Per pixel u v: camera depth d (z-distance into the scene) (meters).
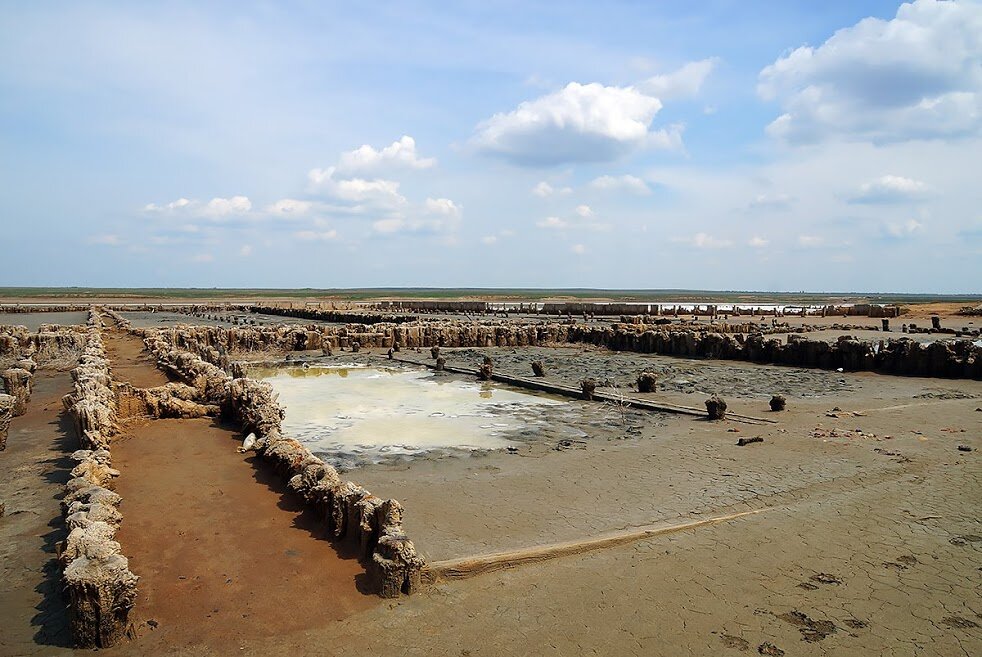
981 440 17.20
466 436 19.53
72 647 7.11
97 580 7.05
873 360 33.88
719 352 41.09
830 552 10.09
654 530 10.93
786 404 24.02
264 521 10.81
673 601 8.53
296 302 121.75
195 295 193.00
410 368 37.59
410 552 8.60
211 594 8.32
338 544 9.98
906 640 7.60
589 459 16.28
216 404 19.62
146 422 18.16
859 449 16.42
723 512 11.99
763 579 9.18
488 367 32.47
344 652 7.19
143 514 10.97
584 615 8.15
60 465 13.95
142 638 7.31
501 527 11.16
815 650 7.38
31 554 9.41
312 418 22.44
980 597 8.62
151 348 34.06
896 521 11.38
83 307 85.25
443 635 7.61
